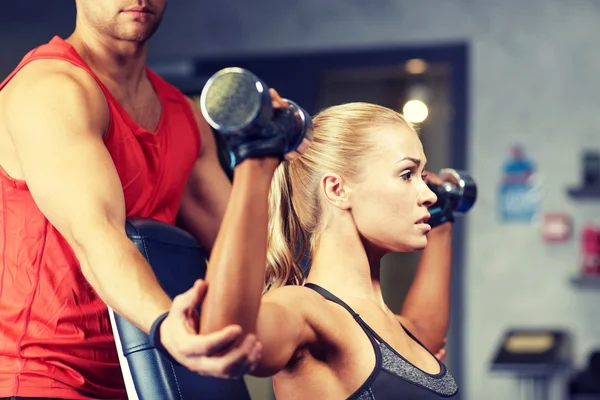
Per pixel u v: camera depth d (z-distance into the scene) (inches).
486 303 214.7
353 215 62.3
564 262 212.2
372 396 57.7
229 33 227.6
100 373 77.3
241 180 47.3
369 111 63.4
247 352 46.7
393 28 220.1
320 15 223.6
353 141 62.1
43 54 74.8
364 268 63.1
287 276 65.0
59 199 65.7
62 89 71.0
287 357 52.5
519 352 179.6
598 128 212.1
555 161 213.0
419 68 226.1
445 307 82.1
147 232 71.6
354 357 58.4
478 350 214.7
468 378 214.7
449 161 218.8
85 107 71.1
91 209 64.4
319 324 55.9
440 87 254.2
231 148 47.7
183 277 72.9
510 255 214.2
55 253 75.1
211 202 89.8
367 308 61.9
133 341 66.7
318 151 63.2
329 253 62.9
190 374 69.1
